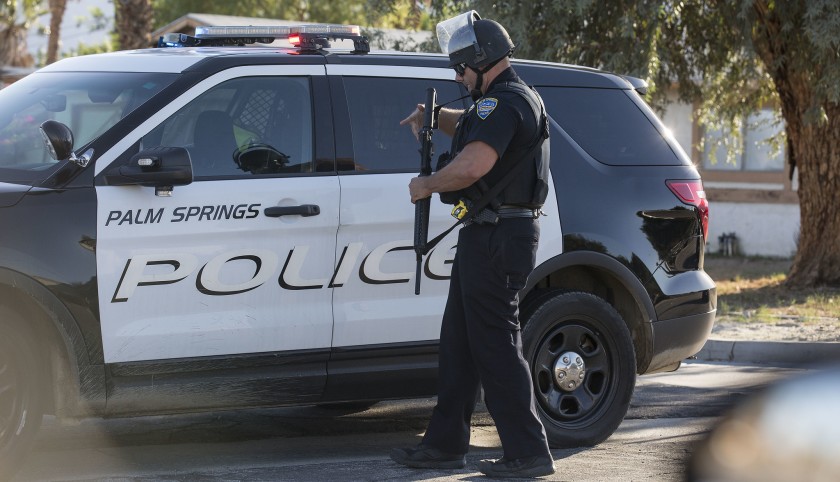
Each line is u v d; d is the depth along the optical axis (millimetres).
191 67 13031
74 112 12938
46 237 11836
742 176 48406
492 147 11883
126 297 12148
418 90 14008
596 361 14461
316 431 15555
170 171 12094
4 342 11758
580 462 13562
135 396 12258
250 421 16031
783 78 31516
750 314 26906
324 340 13070
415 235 12367
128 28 41125
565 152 14523
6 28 62438
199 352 12477
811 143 31656
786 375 6109
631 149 15008
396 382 13523
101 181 12211
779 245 47812
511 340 12438
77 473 12719
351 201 13188
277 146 13125
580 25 29969
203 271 12484
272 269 12805
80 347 11961
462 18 12477
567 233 14242
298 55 13555
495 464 12531
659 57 29531
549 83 14820
